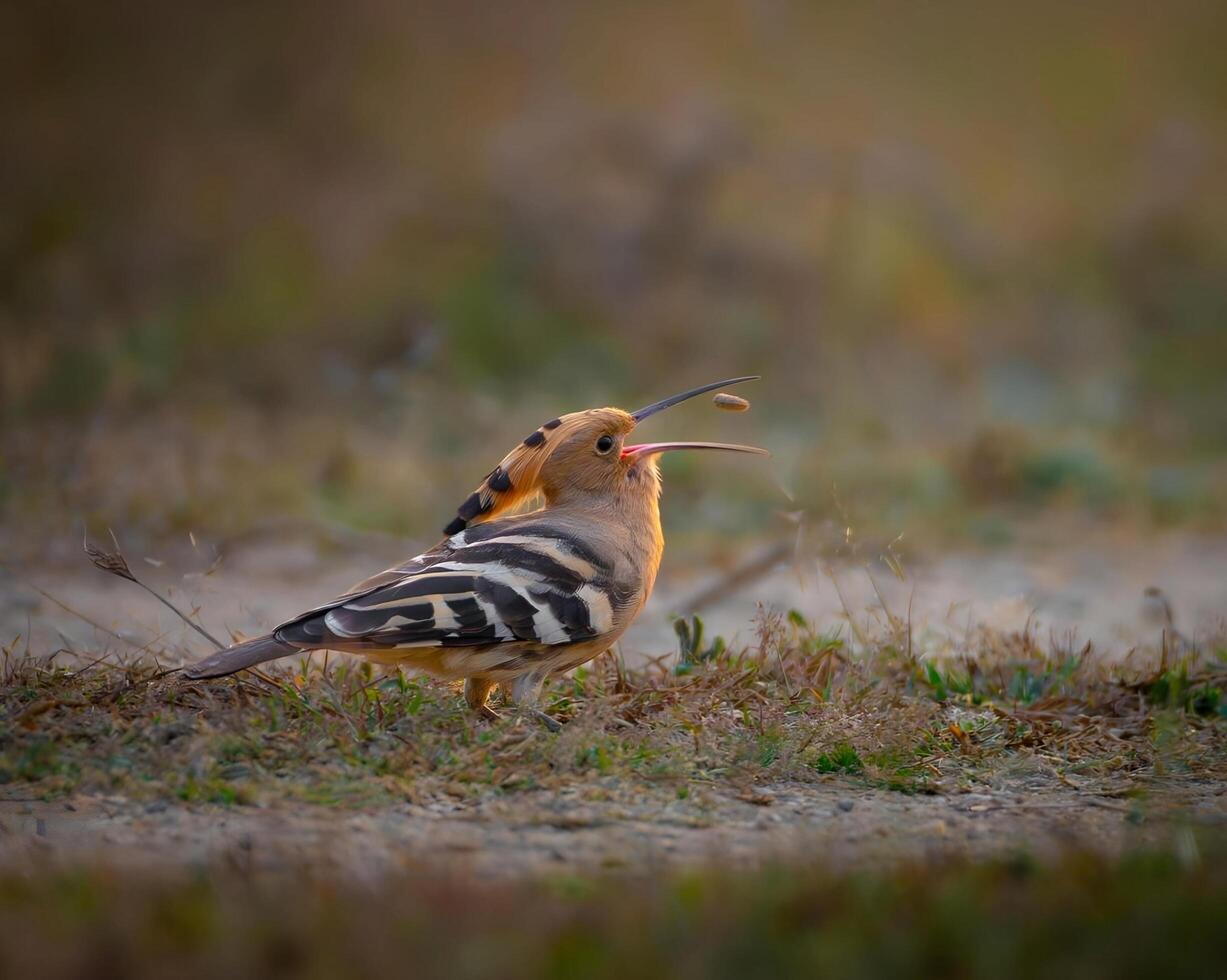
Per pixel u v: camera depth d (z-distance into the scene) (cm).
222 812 621
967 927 475
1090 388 1981
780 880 521
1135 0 2822
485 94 2516
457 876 542
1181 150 2584
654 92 2488
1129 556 1377
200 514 1314
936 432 1758
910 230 2302
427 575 707
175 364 1853
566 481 812
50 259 2111
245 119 2438
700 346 2011
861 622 1066
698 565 1295
